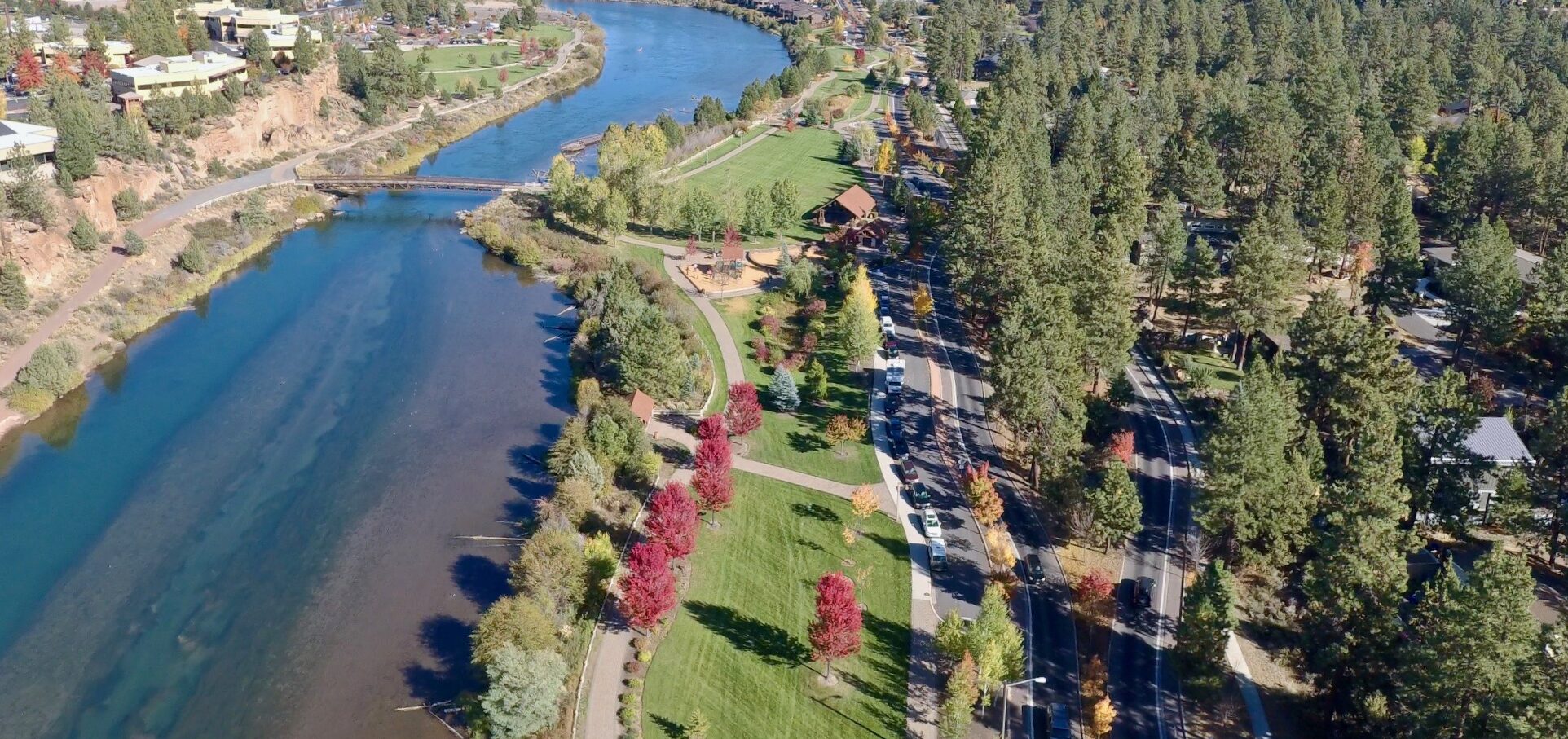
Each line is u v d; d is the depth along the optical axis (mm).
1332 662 83938
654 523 102938
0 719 91375
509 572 109312
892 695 90688
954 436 131625
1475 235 159375
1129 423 133375
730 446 128500
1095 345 129375
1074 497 109812
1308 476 100438
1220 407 130375
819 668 93438
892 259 188375
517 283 185875
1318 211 173375
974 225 154750
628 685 90625
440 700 92938
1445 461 107688
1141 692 91312
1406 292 167250
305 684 94938
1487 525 110750
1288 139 193875
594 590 100688
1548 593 101562
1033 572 105375
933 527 111375
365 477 125812
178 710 92375
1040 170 180500
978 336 159625
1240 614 100125
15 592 106375
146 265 175875
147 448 131625
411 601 105250
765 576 105750
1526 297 153375
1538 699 68062
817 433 132750
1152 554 109125
